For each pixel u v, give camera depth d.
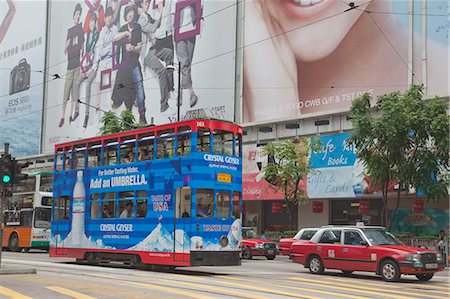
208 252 17.17
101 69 50.12
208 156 17.53
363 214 31.00
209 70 40.16
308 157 30.83
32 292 11.90
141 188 18.78
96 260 20.22
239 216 18.23
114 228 19.55
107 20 50.28
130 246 18.84
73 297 11.13
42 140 56.22
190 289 13.03
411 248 16.59
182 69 42.12
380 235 17.64
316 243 18.73
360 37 31.50
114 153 20.22
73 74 53.38
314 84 33.38
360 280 16.69
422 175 23.22
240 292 12.53
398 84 29.52
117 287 13.05
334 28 32.81
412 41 29.20
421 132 22.92
